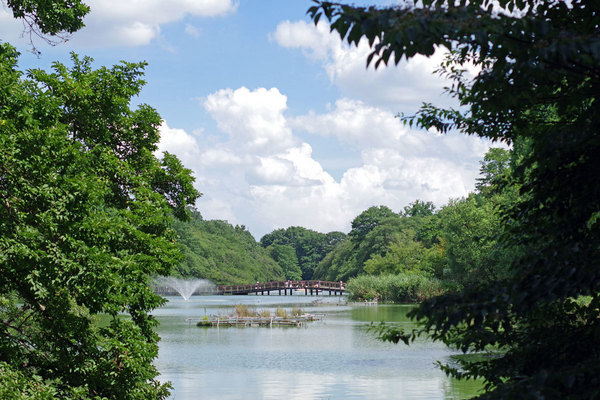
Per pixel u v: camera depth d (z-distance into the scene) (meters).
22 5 16.23
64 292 13.75
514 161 31.78
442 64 5.99
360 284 81.75
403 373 24.30
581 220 5.00
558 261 4.43
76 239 12.41
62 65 16.16
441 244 77.38
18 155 11.09
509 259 38.81
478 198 77.06
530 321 5.78
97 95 16.66
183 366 27.00
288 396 20.34
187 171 18.66
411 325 41.44
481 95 4.79
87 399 12.30
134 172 17.33
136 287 14.72
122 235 14.70
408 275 82.19
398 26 3.40
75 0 17.05
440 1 4.32
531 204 5.50
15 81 12.16
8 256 10.81
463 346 5.91
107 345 13.31
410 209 135.62
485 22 3.64
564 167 5.05
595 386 3.85
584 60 3.80
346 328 44.25
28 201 11.33
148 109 17.94
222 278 123.81
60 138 11.77
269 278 158.50
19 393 9.91
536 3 4.93
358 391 20.92
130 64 17.27
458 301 4.55
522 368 5.39
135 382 13.54
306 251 198.62
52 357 13.64
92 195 11.94
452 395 19.73
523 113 5.97
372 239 117.62
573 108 5.49
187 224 135.25
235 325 47.69
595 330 5.16
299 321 47.91
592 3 4.73
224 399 19.91
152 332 16.06
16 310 14.14
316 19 3.65
